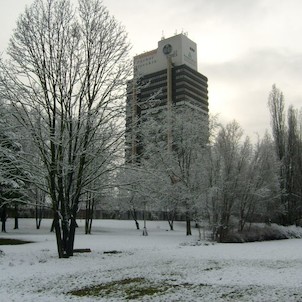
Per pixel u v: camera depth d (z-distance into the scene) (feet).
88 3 56.54
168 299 29.09
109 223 184.75
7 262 49.47
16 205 125.29
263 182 115.96
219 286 33.55
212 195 99.45
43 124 54.60
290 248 73.15
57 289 33.76
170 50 294.87
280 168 138.72
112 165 57.62
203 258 55.42
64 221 54.80
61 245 54.65
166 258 55.36
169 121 121.39
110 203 147.54
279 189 130.21
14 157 54.75
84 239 98.89
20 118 54.39
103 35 56.24
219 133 111.45
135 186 60.08
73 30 54.95
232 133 110.11
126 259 53.78
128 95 59.82
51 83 53.21
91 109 54.80
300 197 139.54
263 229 111.75
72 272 42.57
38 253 61.21
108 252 63.98
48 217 212.02
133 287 34.24
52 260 51.88
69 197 55.93
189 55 307.37
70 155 54.34
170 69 284.82
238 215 111.55
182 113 130.41
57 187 55.57
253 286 32.96
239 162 107.55
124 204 146.30
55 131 53.11
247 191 108.27
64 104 53.62
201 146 124.06
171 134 124.47
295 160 142.51
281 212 132.26
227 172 104.88
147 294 31.22
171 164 110.63
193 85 303.27
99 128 56.59
